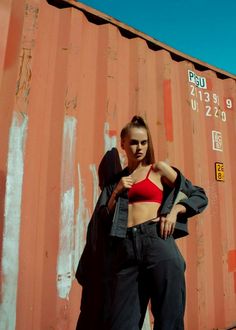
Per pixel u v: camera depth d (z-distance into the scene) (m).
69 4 2.01
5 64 1.74
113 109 2.08
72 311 1.75
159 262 1.38
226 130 2.85
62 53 1.94
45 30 1.92
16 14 1.82
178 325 1.38
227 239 2.59
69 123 1.88
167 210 1.46
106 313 1.64
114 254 1.61
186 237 2.31
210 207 2.53
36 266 1.67
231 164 2.81
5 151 1.66
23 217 1.66
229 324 2.44
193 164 2.46
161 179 1.58
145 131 1.61
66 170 1.83
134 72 2.27
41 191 1.75
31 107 1.78
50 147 1.82
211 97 2.79
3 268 1.56
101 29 2.17
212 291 2.40
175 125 2.45
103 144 2.00
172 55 2.60
